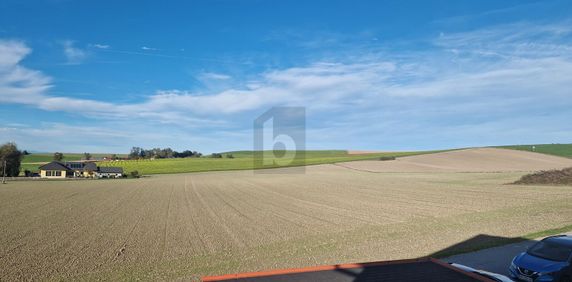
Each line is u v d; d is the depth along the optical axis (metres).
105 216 29.33
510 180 57.12
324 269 11.00
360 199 39.12
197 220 27.11
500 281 10.60
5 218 28.33
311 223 25.31
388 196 41.22
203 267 14.72
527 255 13.11
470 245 17.84
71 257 16.89
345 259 15.66
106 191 51.50
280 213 30.28
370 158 108.38
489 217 25.58
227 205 35.94
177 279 13.29
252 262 15.32
